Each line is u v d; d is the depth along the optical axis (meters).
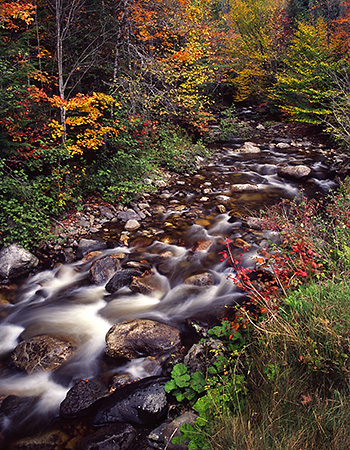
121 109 8.61
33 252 6.32
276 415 2.23
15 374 3.80
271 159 12.32
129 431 2.95
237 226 7.28
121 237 6.88
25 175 6.34
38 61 8.81
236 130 16.17
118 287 5.32
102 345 4.17
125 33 8.91
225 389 2.76
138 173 9.11
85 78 9.63
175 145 11.71
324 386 2.38
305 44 15.28
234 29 21.69
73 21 8.21
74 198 7.35
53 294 5.34
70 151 7.03
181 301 4.98
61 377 3.72
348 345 2.43
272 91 18.33
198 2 11.04
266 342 3.00
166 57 10.45
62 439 3.01
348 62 13.57
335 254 4.15
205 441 2.39
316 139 14.54
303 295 3.28
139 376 3.64
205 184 9.91
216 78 19.50
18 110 6.38
